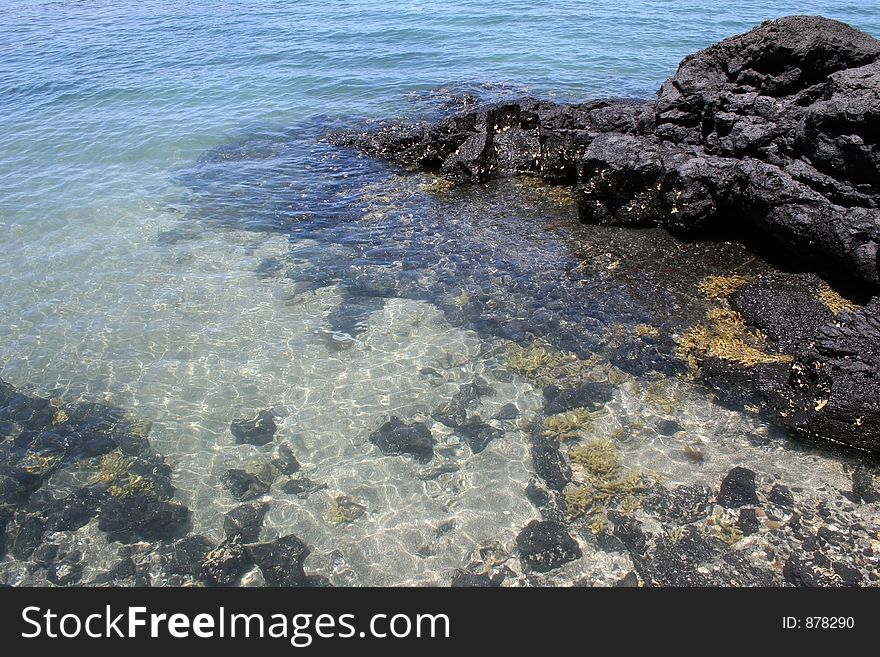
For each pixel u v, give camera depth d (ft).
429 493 27.78
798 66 44.91
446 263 43.73
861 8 118.11
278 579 24.79
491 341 36.27
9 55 100.99
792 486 26.84
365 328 37.93
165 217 51.83
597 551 25.12
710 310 36.68
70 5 146.82
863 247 34.91
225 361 35.65
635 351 34.42
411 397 32.86
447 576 24.64
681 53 94.02
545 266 42.29
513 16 119.75
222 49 103.24
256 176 59.62
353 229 49.39
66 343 37.09
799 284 37.93
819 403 29.04
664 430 29.96
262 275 43.57
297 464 29.40
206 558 25.53
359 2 140.67
